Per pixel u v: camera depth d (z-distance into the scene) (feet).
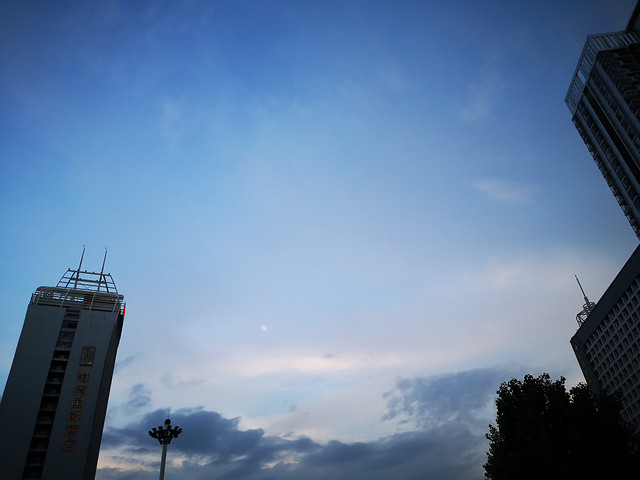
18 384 340.80
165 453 135.44
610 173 408.26
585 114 421.59
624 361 392.88
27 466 316.81
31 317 370.73
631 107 358.43
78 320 378.94
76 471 318.24
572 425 134.10
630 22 407.85
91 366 359.25
